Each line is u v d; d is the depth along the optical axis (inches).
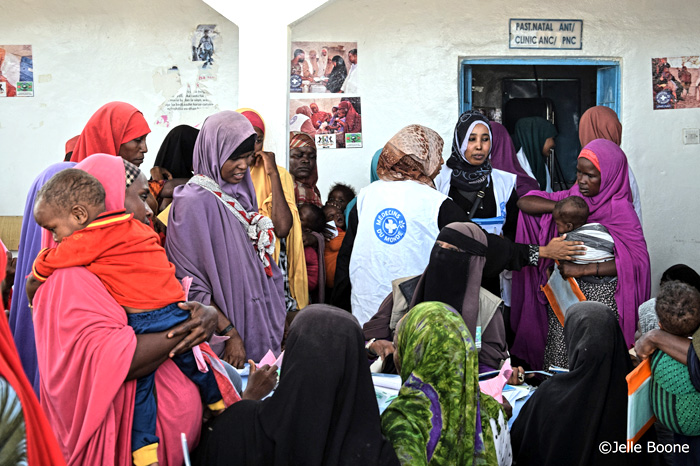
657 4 270.4
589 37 271.4
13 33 266.7
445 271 158.6
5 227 262.2
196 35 268.7
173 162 202.5
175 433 108.0
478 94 285.3
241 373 149.3
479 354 160.7
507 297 218.1
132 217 108.5
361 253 191.0
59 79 268.4
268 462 98.9
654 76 272.1
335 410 99.6
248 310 160.4
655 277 273.7
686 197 274.4
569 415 123.0
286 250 197.5
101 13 267.4
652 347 136.1
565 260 194.7
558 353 195.9
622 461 123.3
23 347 132.5
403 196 189.5
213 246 156.1
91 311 101.0
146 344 103.1
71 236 102.7
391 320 168.9
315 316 102.4
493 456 112.6
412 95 272.7
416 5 269.9
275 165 187.9
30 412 78.8
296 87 271.1
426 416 107.2
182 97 270.2
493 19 270.2
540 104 285.6
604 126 236.5
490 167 222.4
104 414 99.6
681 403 133.2
